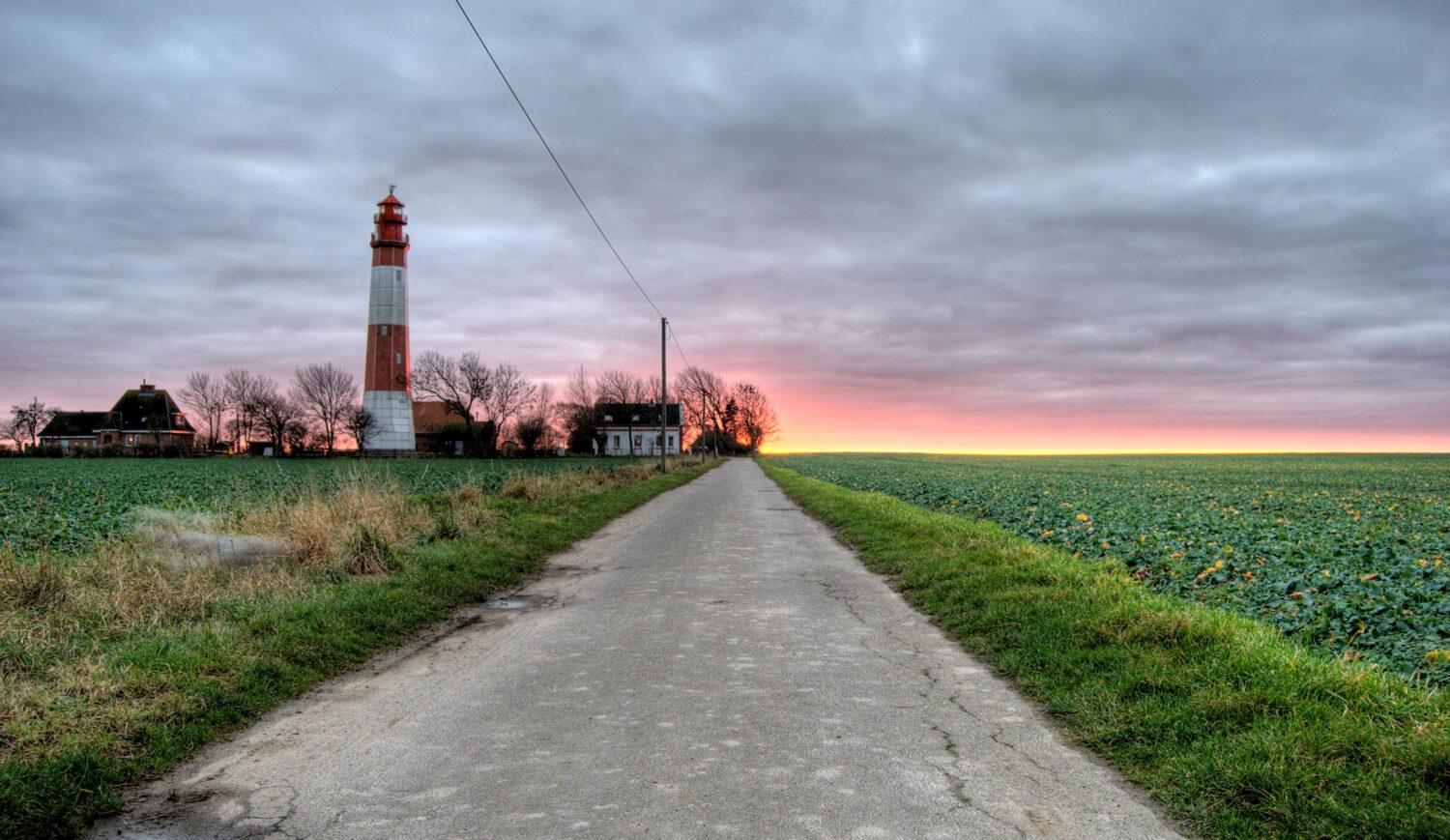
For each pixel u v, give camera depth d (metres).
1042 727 5.43
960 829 3.90
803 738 5.21
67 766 4.46
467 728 5.46
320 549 11.04
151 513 12.62
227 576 9.58
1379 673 5.61
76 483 31.28
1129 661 6.25
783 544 15.81
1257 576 10.06
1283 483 38.28
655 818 4.03
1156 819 4.03
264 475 34.53
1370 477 45.97
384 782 4.54
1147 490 30.70
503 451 103.19
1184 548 12.51
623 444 126.38
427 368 96.12
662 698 6.09
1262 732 4.70
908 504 23.84
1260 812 3.96
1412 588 8.93
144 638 6.93
